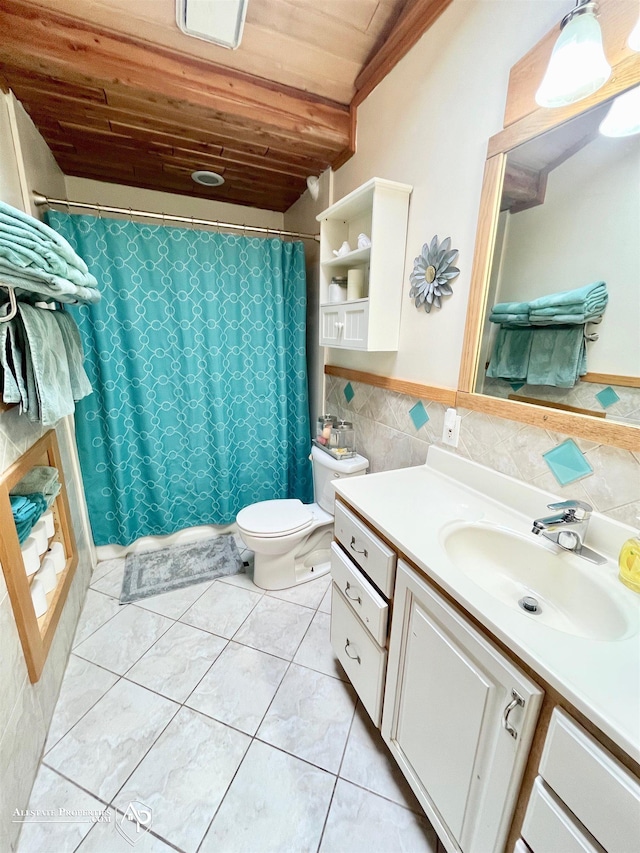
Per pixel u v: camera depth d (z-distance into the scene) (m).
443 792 0.85
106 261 1.78
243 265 2.07
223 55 1.43
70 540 1.66
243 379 2.24
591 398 0.92
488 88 1.09
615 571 0.83
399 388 1.58
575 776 0.54
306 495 2.60
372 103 1.62
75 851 0.94
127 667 1.47
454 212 1.25
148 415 2.02
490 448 1.19
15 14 1.19
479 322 1.18
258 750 1.18
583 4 0.70
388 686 1.05
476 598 0.73
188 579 2.02
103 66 1.31
